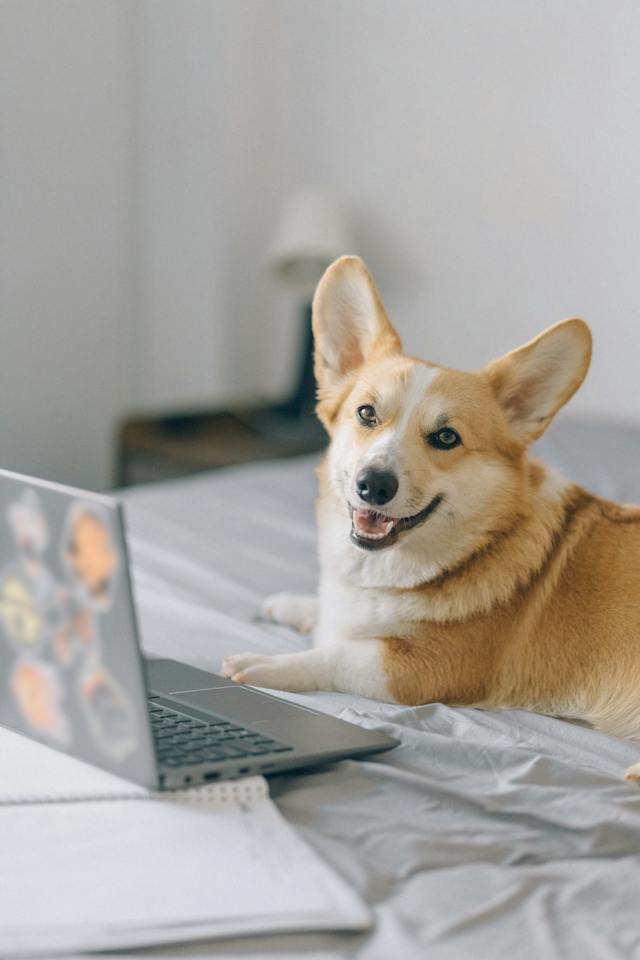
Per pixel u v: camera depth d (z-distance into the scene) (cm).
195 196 390
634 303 324
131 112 397
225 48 376
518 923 94
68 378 395
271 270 369
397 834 107
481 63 340
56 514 102
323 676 151
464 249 353
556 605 154
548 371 159
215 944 87
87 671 106
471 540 157
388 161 365
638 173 317
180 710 128
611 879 101
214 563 216
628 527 161
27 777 108
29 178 370
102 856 96
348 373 174
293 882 93
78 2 372
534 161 334
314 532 239
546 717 145
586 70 321
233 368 409
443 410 155
